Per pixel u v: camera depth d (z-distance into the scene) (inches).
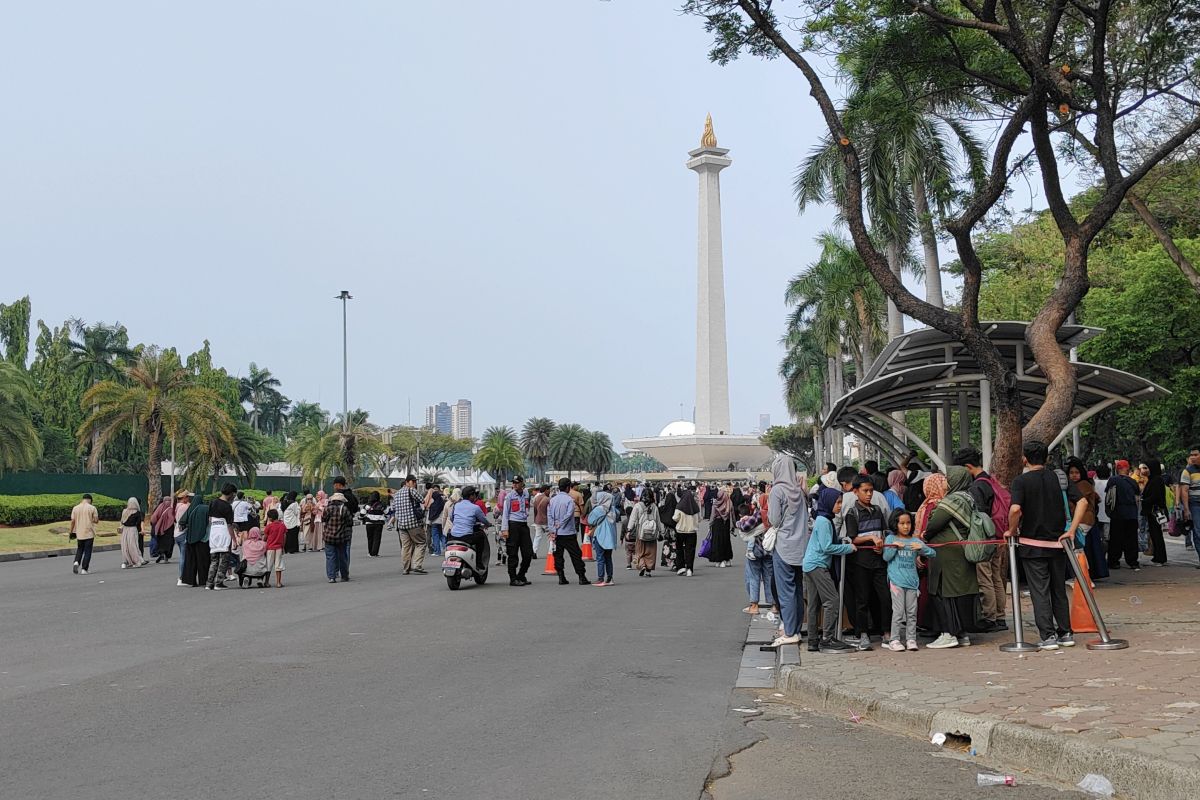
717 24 689.0
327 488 3189.0
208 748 281.0
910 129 1088.2
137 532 1114.7
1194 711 279.7
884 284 661.3
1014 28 621.3
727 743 289.9
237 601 708.7
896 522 436.8
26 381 2452.0
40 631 546.0
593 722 316.5
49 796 235.0
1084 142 796.6
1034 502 415.8
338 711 331.6
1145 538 935.0
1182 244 1177.4
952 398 946.1
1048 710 291.4
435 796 234.5
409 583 845.2
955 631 434.3
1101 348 1184.8
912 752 280.5
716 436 3695.9
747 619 585.9
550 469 6018.7
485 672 408.8
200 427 2020.2
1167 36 722.8
